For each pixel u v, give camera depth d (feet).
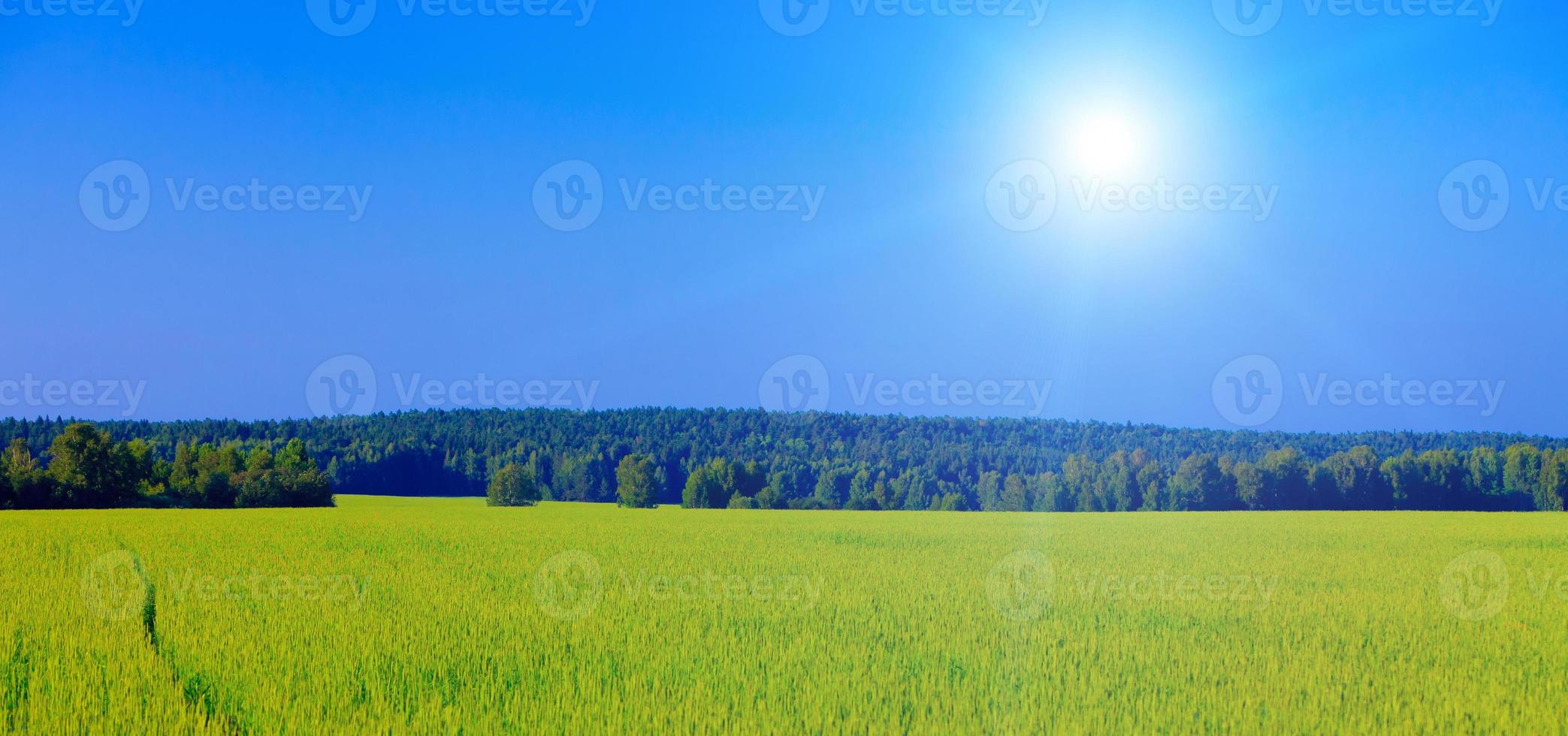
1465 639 45.93
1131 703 34.83
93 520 141.69
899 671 39.34
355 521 141.59
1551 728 32.65
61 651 42.52
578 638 45.47
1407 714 33.45
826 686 36.65
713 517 174.91
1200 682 37.52
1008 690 36.52
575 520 155.53
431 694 35.83
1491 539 106.63
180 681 37.65
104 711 33.73
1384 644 44.62
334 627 47.39
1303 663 40.70
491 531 120.57
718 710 33.53
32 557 82.23
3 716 33.09
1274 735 31.71
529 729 31.65
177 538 104.37
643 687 36.60
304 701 34.81
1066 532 120.67
